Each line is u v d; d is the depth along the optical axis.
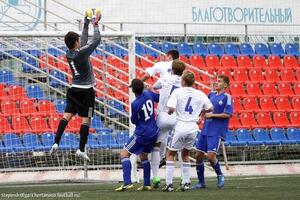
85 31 33.34
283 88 60.19
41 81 51.41
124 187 33.88
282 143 55.34
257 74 60.75
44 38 44.16
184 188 33.91
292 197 30.00
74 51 32.84
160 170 47.94
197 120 33.75
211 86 45.12
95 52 52.62
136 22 63.44
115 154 46.75
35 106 50.41
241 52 63.25
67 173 46.59
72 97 33.44
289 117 57.91
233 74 60.31
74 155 47.09
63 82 47.38
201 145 35.53
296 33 67.75
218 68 60.56
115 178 43.41
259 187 35.53
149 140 33.62
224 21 66.56
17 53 51.38
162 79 35.72
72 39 32.75
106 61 50.78
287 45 64.94
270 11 67.75
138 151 33.75
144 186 34.25
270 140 55.44
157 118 35.03
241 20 67.06
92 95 33.59
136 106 33.31
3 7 60.03
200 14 65.94
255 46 63.97
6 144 47.97
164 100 35.41
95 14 33.50
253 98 57.97
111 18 64.06
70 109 33.56
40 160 47.38
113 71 52.34
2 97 50.56
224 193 32.12
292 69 61.88
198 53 62.16
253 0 67.31
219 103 35.31
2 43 48.47
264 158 54.84
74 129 48.28
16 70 51.28
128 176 33.97
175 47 61.91
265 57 63.22
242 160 54.16
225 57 61.72
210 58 61.34
